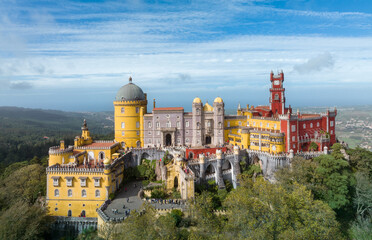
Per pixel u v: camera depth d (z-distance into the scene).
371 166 110.62
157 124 131.50
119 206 89.94
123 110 131.50
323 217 69.00
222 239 65.56
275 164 109.56
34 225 81.31
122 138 133.12
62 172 97.94
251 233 64.31
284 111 137.25
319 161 104.75
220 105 132.62
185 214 83.75
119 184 108.75
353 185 98.25
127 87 133.38
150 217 67.38
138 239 61.84
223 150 122.81
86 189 97.31
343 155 108.19
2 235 76.94
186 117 132.50
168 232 66.81
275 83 136.50
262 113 139.88
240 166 116.31
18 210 82.12
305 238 62.72
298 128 116.25
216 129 133.62
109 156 120.56
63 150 109.62
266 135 117.94
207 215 75.00
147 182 112.19
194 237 66.12
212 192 102.38
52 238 92.44
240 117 140.75
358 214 95.06
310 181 98.12
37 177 112.50
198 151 118.88
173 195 99.31
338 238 70.62
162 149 125.50
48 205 98.25
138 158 124.00
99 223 84.94
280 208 69.06
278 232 66.81
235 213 70.94
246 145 125.88
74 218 95.31
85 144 128.88
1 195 100.00
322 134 123.12
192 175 93.38
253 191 88.50
